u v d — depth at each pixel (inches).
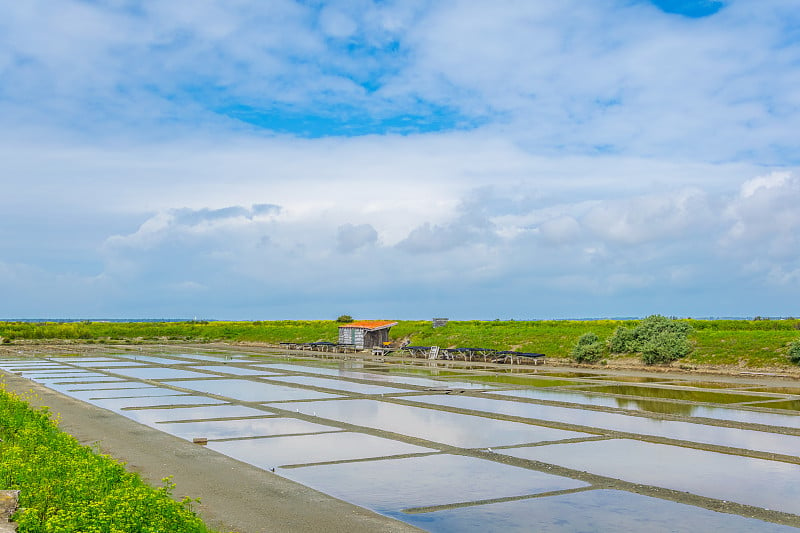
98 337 3789.4
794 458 716.7
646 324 2090.3
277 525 481.1
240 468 657.0
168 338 3821.4
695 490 598.5
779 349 1750.7
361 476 644.7
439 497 575.5
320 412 1058.7
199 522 436.5
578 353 2112.5
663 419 989.8
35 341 3412.9
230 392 1327.5
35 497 448.8
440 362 2262.6
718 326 2524.6
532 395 1289.4
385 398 1238.9
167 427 910.4
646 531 488.4
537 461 711.7
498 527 497.0
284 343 3213.6
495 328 2815.0
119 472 523.2
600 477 644.1
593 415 1029.8
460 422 964.0
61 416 964.6
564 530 492.4
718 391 1359.5
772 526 499.2
